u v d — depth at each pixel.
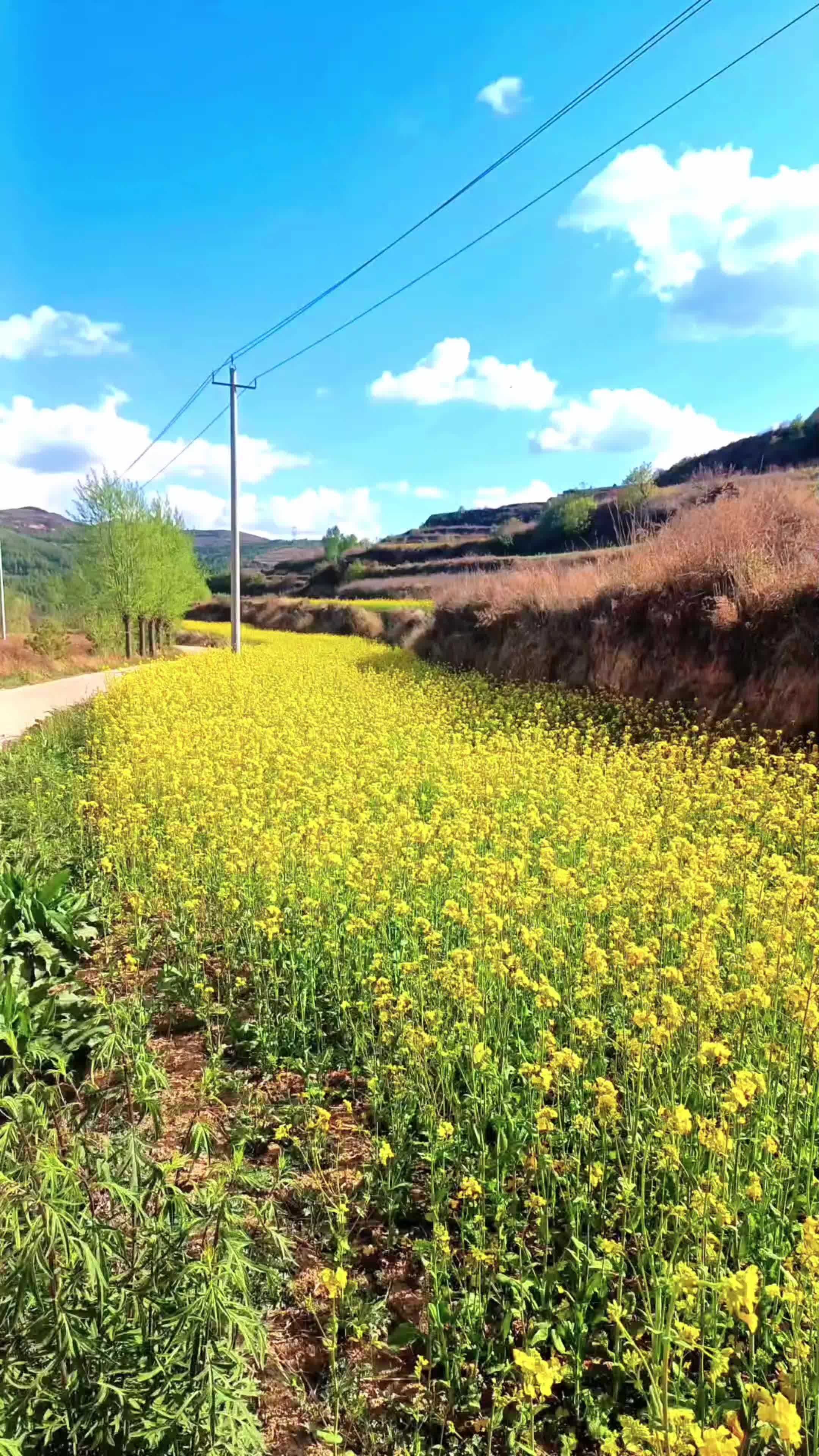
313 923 5.62
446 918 5.77
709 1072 3.95
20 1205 2.30
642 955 4.18
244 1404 2.34
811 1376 2.57
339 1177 3.75
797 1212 3.36
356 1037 4.65
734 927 5.37
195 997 5.28
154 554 41.19
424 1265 3.19
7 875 6.19
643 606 14.88
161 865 6.51
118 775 9.01
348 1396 2.77
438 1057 4.29
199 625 70.25
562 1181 3.43
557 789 9.00
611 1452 2.23
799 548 12.68
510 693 16.88
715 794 8.71
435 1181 3.54
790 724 11.29
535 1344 2.84
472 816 7.54
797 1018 3.90
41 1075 4.43
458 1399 2.77
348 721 13.85
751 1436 2.50
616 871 6.24
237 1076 4.54
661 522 19.30
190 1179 3.68
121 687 17.22
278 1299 3.13
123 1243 2.43
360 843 6.88
